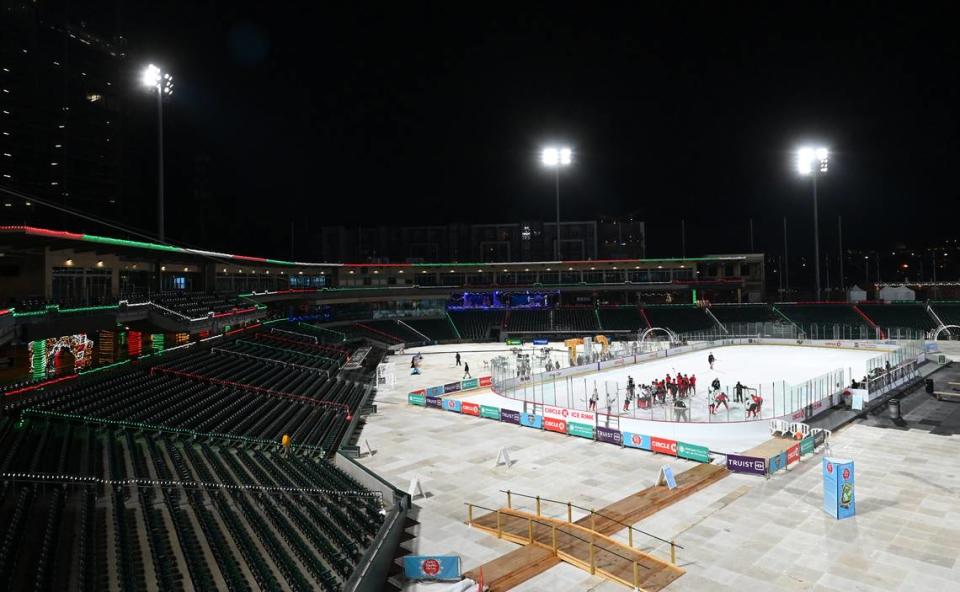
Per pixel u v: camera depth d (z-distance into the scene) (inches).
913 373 2140.7
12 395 1016.2
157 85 1850.4
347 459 1155.3
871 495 978.1
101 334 1710.1
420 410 1807.3
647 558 756.0
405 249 5142.7
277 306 3250.5
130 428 1058.1
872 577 703.1
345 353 2662.4
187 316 1707.7
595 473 1140.5
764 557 760.3
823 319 3796.8
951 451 1221.1
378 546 703.1
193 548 669.3
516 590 690.2
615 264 4178.2
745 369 2418.8
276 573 643.5
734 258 4183.1
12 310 986.7
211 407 1331.2
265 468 1028.5
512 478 1120.8
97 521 706.2
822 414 1557.6
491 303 4333.2
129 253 1690.5
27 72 3986.2
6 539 606.5
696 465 1166.3
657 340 3398.1
